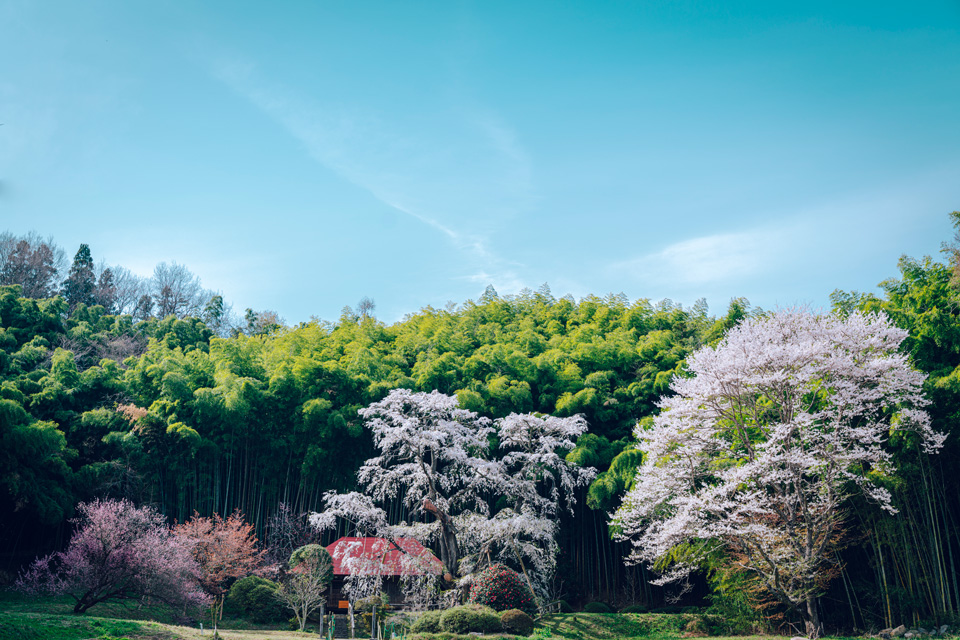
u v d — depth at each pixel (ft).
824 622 66.49
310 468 80.69
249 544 73.72
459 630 57.26
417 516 81.30
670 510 59.57
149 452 80.79
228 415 80.33
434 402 70.49
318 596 64.44
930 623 55.06
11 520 76.18
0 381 79.97
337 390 85.61
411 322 111.55
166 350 95.04
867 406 54.60
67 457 79.00
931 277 64.64
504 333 102.73
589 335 97.04
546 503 73.82
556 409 84.64
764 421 61.05
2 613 48.03
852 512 62.18
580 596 83.35
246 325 193.26
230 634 55.98
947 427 57.72
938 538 57.67
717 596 67.87
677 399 59.82
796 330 57.82
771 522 58.54
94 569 58.70
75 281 175.22
